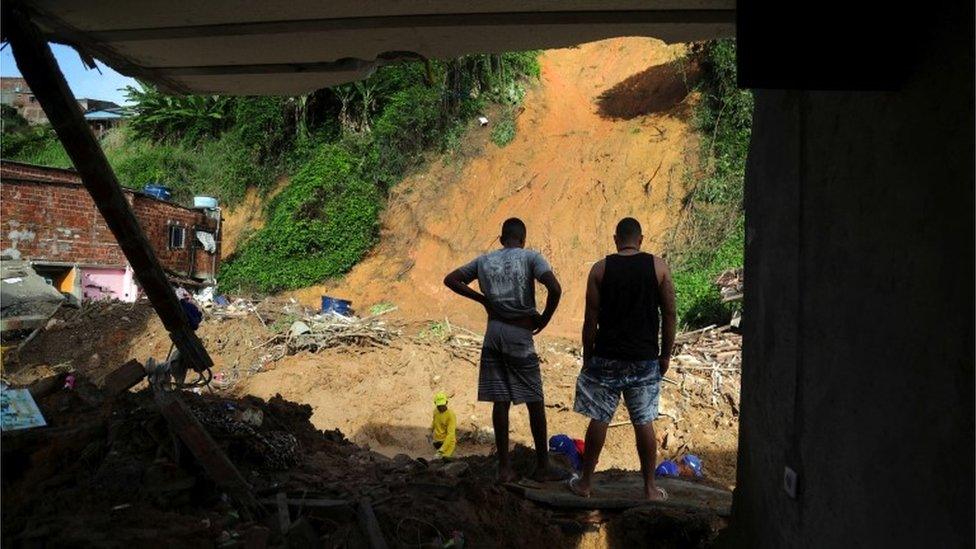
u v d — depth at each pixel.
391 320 16.75
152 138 29.45
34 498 3.24
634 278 4.54
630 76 24.22
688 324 14.39
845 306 2.48
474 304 19.67
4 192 15.25
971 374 1.71
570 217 20.30
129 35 3.93
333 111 25.97
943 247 1.85
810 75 2.15
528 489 4.68
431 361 12.74
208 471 3.55
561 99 24.75
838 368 2.54
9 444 3.52
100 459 3.61
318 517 3.69
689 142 19.83
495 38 3.90
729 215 17.41
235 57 4.29
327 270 22.17
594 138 22.19
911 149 2.04
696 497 4.90
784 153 3.18
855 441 2.38
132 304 15.28
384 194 23.91
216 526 3.25
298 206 22.70
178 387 4.50
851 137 2.44
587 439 4.64
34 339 13.91
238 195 26.16
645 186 19.78
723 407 10.35
